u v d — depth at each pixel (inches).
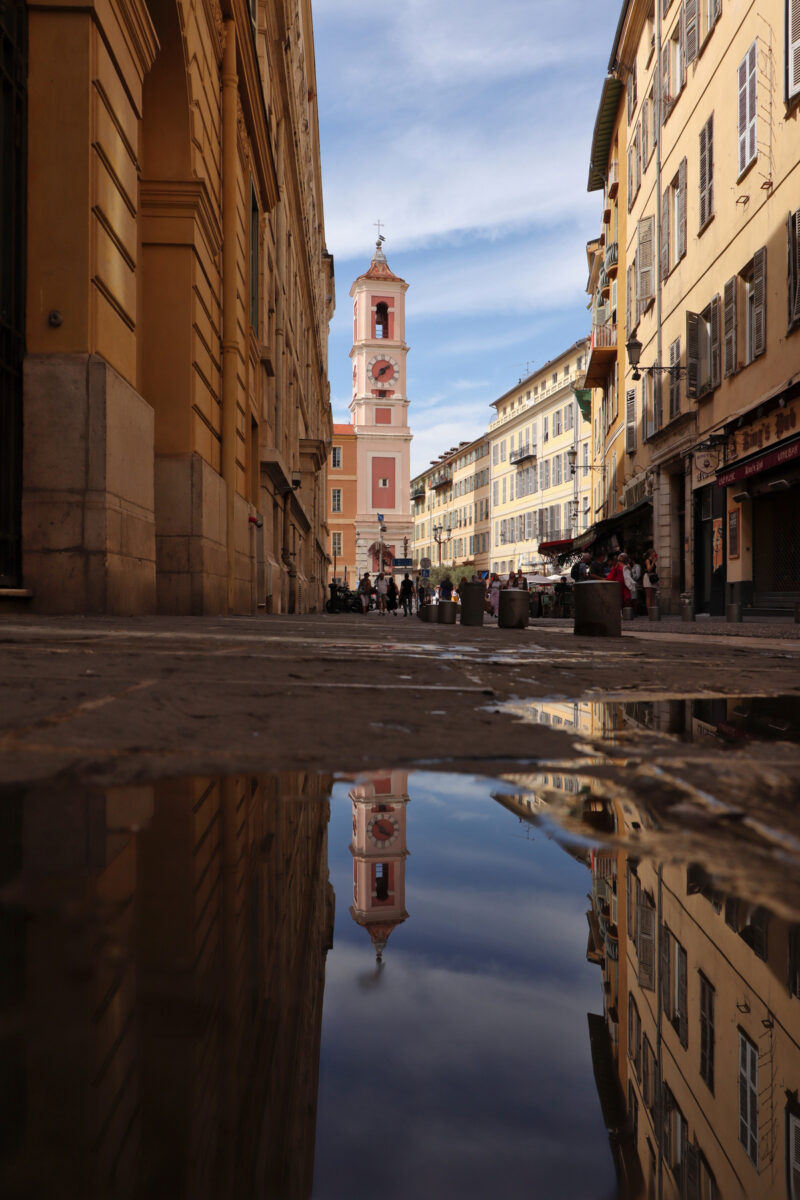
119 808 35.2
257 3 695.7
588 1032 15.5
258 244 704.4
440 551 4035.4
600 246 1437.0
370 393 3206.2
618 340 1266.0
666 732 64.0
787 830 32.0
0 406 253.8
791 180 590.2
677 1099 13.8
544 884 25.0
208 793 38.9
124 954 18.0
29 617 239.3
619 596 311.7
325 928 21.0
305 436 1510.8
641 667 143.0
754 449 677.9
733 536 740.0
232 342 513.3
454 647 198.5
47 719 61.7
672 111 912.3
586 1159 12.0
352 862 27.7
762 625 569.3
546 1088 13.6
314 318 1745.8
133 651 135.1
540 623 831.1
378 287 3228.3
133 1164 10.8
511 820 34.1
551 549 1887.3
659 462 982.4
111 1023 14.6
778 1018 16.5
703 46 790.5
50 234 263.4
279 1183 10.6
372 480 3186.5
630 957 19.0
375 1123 12.3
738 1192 12.7
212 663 119.8
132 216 312.5
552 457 2662.4
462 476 3654.0
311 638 214.8
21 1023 14.2
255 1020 14.9
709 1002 16.8
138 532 304.8
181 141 404.5
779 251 615.2
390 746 54.8
